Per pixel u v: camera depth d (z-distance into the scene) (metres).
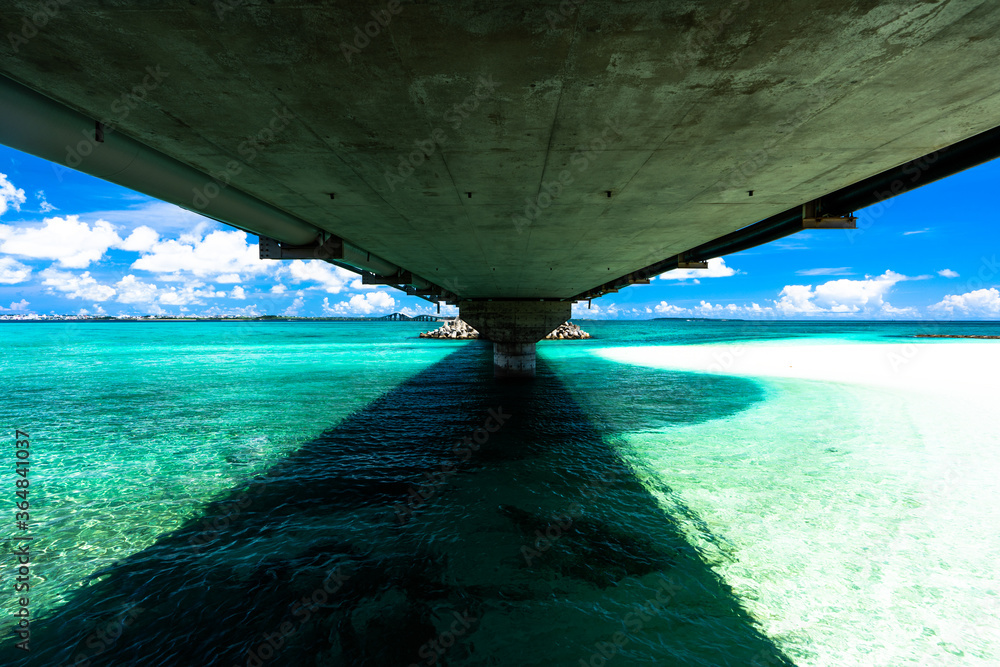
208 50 3.64
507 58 3.82
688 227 10.12
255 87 4.21
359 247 12.44
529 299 29.58
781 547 8.80
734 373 34.81
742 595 7.36
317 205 8.23
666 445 15.68
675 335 99.12
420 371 36.75
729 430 17.66
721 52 3.76
